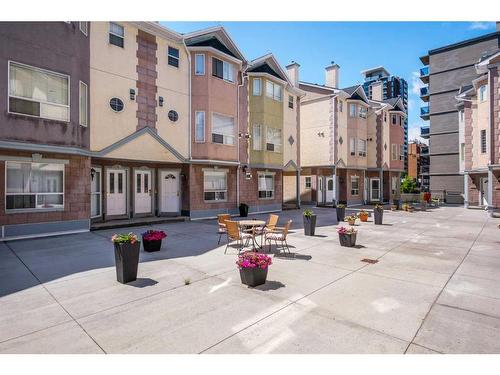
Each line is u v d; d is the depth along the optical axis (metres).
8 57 9.48
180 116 15.53
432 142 37.88
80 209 11.64
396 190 33.66
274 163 20.17
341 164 25.64
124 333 3.98
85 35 11.85
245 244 9.69
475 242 10.41
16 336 3.89
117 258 6.00
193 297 5.22
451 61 36.72
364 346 3.70
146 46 14.20
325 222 15.61
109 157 12.78
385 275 6.55
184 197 16.06
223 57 16.67
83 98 11.75
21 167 10.31
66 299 5.10
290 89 21.70
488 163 18.36
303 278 6.29
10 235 9.99
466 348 3.68
